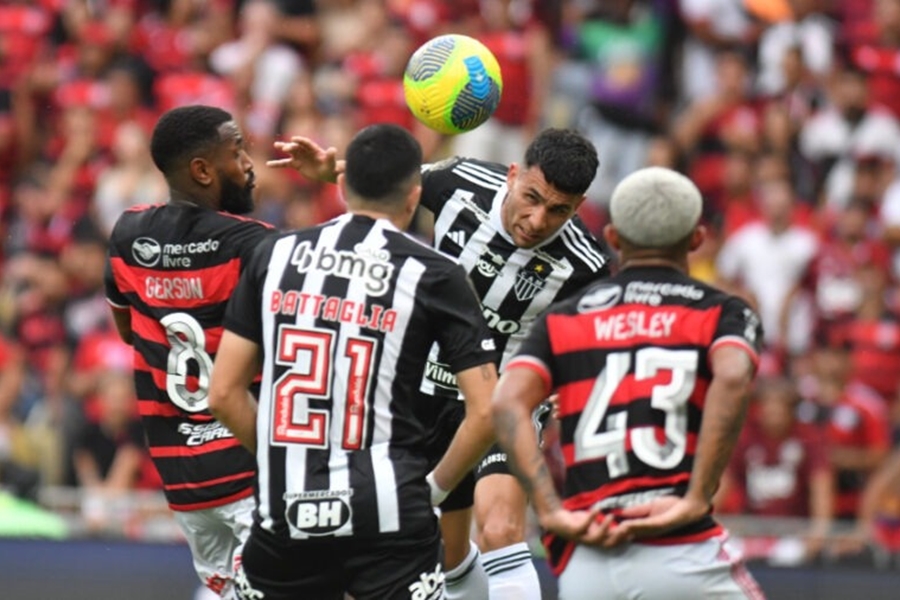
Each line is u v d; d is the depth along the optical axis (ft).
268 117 164.04
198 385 72.08
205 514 73.36
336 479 64.95
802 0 174.19
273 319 65.72
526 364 62.08
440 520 79.20
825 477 120.06
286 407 65.26
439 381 78.23
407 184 67.36
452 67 77.51
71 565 104.53
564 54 171.94
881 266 152.97
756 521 109.19
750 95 167.32
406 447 66.03
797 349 145.79
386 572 65.77
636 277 62.69
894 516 119.24
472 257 78.89
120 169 163.63
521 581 77.87
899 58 169.99
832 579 103.50
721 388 59.72
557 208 75.15
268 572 66.85
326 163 75.56
